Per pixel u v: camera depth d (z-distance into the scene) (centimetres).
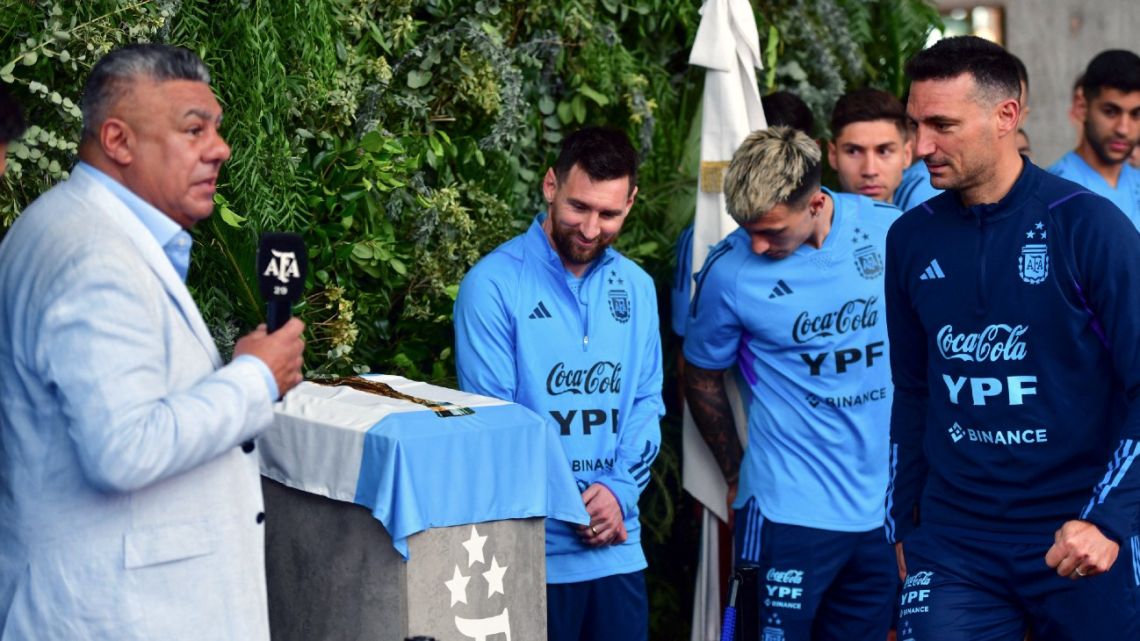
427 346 460
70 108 347
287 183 399
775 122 498
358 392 340
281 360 269
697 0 532
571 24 488
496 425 314
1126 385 309
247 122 390
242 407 259
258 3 393
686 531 530
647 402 407
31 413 255
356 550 312
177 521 262
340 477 313
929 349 339
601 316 391
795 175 407
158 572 260
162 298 261
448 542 305
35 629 256
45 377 248
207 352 271
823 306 425
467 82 456
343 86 423
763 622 433
